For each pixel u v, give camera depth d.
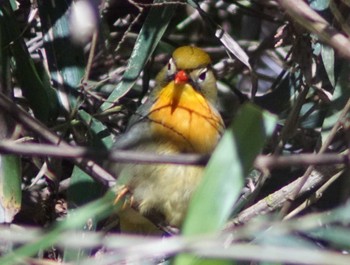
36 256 10.30
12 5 11.85
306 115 11.77
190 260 6.20
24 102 11.56
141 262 8.93
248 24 14.57
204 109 10.78
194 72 11.13
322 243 9.74
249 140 6.30
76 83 11.31
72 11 11.11
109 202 6.92
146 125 10.58
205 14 11.86
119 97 11.02
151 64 12.74
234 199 6.23
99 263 6.86
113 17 13.16
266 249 5.74
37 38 12.33
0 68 10.33
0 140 9.16
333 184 11.44
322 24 7.49
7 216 9.73
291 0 7.55
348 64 10.16
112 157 6.31
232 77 13.55
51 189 11.41
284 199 9.61
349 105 9.04
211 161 6.27
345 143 10.61
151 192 10.22
